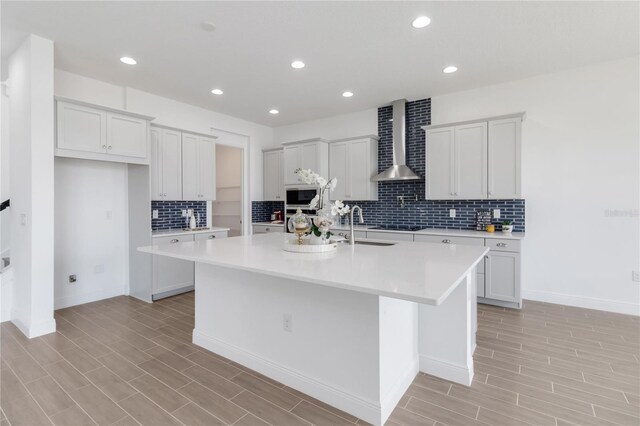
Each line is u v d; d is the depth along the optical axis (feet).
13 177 10.78
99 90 13.00
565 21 8.86
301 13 8.46
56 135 10.50
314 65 11.62
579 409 6.15
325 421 5.96
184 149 14.89
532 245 13.08
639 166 11.25
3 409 6.23
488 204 14.02
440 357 7.38
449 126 13.75
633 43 10.17
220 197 25.20
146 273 13.17
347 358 6.24
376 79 12.94
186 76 12.58
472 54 10.83
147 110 14.39
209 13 8.45
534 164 12.96
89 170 13.07
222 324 8.55
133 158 12.57
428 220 15.49
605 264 11.83
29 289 9.64
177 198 14.60
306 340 6.84
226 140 18.47
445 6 8.17
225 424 5.85
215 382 7.24
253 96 14.97
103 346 9.02
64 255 12.41
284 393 6.84
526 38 9.78
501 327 10.23
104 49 10.37
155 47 10.25
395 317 6.52
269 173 20.20
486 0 7.92
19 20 8.75
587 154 12.04
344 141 16.98
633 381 7.08
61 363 8.03
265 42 9.96
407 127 15.84
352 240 9.14
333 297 6.42
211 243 9.67
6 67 11.67
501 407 6.25
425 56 10.94
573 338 9.37
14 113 10.64
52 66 9.87
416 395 6.68
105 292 13.61
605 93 11.68
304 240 8.70
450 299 7.24
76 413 6.12
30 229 9.55
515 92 13.21
